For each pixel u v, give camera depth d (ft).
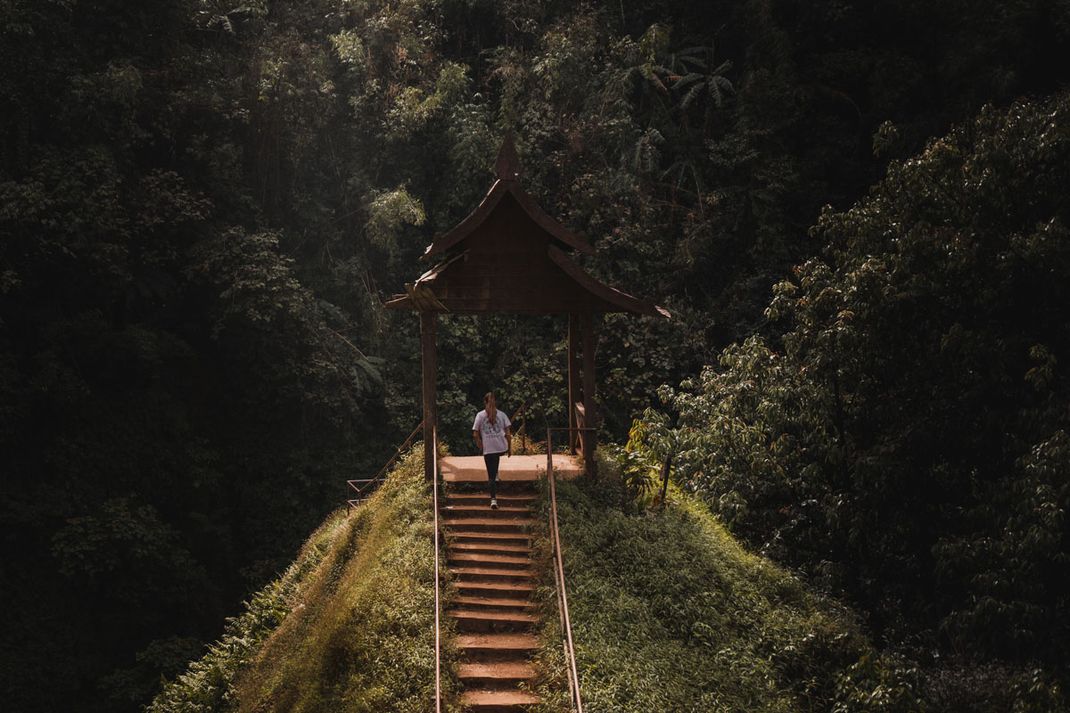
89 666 71.92
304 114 96.73
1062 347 51.11
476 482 57.93
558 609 45.60
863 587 57.31
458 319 102.63
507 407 100.53
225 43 98.17
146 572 75.31
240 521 89.76
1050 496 44.21
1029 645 45.91
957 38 107.96
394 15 104.68
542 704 39.55
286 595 63.16
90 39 83.71
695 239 105.19
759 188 107.55
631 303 57.21
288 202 98.58
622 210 104.37
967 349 50.21
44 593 72.54
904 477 53.31
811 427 58.18
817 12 114.32
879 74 109.91
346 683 41.83
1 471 74.90
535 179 105.29
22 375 76.54
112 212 77.77
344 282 99.09
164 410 86.07
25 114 77.61
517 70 106.01
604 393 101.30
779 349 102.32
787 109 109.19
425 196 106.42
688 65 115.14
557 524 50.52
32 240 75.25
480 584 48.37
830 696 46.09
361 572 49.88
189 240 89.04
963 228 52.85
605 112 105.40
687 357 102.89
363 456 95.35
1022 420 49.14
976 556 47.57
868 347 53.98
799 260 107.14
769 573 55.26
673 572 51.57
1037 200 52.65
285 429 92.84
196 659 73.82
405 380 99.91
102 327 81.05
